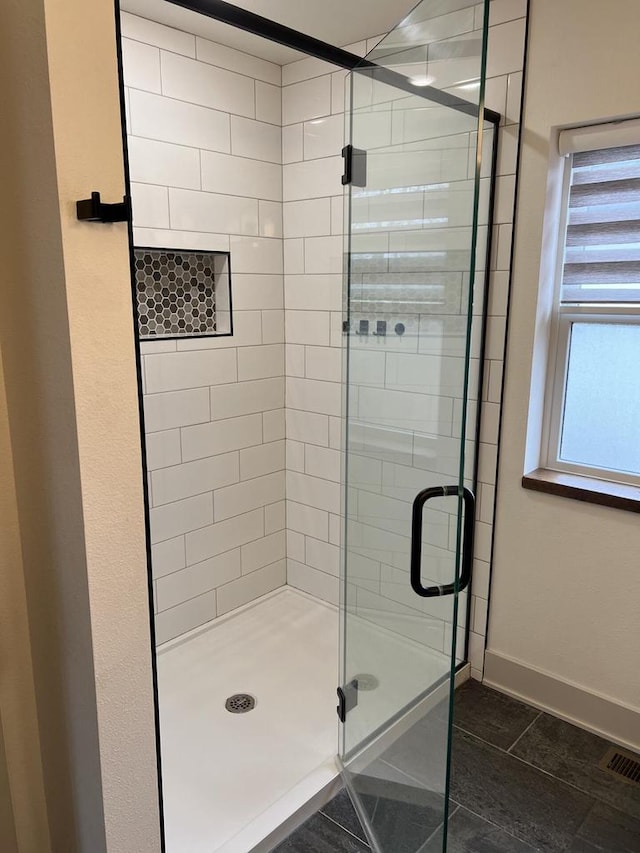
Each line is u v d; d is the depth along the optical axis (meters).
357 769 1.78
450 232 1.17
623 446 2.01
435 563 1.31
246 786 1.83
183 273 2.39
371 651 1.68
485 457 2.17
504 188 1.98
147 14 2.04
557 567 2.07
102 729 1.01
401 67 1.34
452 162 1.15
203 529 2.56
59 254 0.85
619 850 1.63
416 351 1.35
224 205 2.41
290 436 2.83
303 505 2.84
